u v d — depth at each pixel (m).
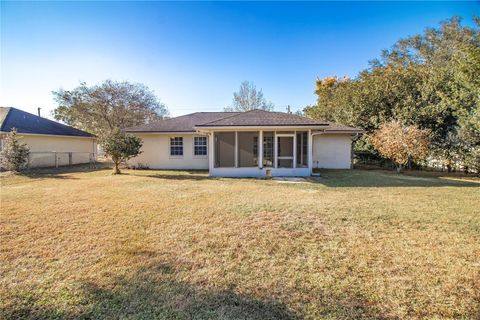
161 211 5.63
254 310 2.35
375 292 2.61
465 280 2.82
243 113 13.52
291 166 13.55
